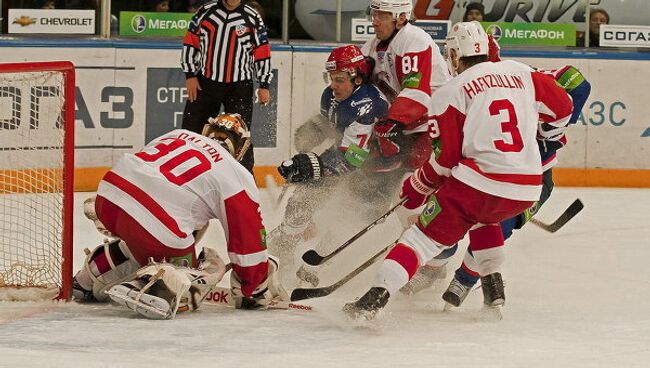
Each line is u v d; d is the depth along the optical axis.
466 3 28.66
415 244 13.56
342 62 16.53
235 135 14.41
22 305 14.45
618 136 28.12
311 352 12.37
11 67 14.62
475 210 13.48
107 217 14.10
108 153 25.94
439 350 12.64
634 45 28.95
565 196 26.52
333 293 15.89
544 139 15.80
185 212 13.99
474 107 13.50
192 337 12.86
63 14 26.06
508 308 15.27
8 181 21.36
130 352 12.10
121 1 26.77
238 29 23.84
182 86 26.52
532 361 12.24
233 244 14.08
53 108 21.23
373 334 13.32
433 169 14.05
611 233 22.12
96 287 14.62
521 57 27.94
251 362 11.87
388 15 16.81
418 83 16.55
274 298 14.95
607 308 15.39
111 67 25.81
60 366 11.44
